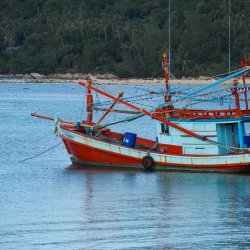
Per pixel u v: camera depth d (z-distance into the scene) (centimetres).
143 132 15212
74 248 6669
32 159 11494
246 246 6694
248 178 9419
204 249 6625
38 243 6806
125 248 6662
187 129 9812
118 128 15850
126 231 7138
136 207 8031
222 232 7088
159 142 10006
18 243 6806
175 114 9900
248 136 9631
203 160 9669
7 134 15125
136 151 10056
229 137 9731
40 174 10031
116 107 15612
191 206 8062
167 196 8544
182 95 10431
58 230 7188
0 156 11869
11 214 7762
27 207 8062
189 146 9806
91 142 10325
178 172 9838
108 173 9944
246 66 9938
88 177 9706
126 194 8675
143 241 6838
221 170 9650
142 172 9938
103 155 10288
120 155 10156
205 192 8706
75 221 7481
